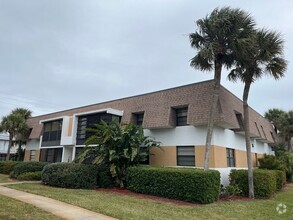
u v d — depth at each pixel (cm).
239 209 1103
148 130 1886
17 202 900
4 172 2345
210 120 1409
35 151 2995
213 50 1340
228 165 1775
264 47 1441
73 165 1530
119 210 901
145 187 1399
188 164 1652
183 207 1085
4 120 3019
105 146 1584
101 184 1573
